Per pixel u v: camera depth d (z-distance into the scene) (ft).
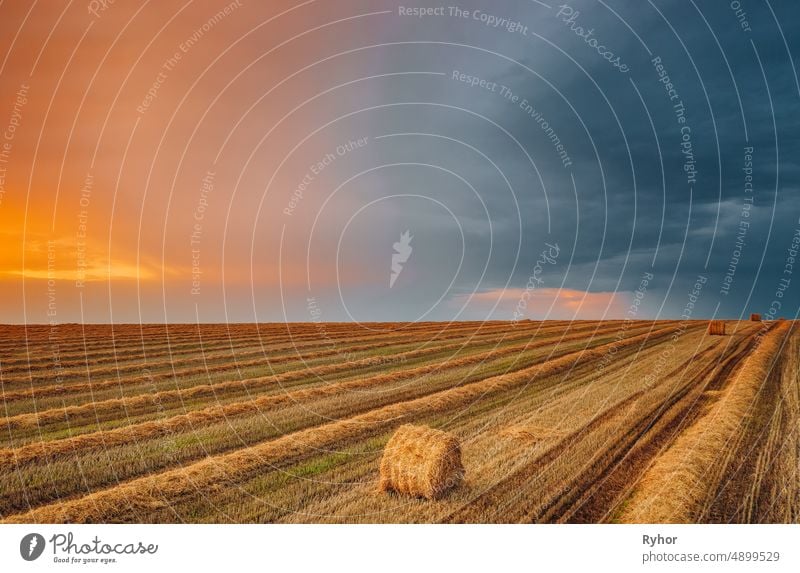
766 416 38.75
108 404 47.01
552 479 28.73
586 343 84.58
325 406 45.96
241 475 30.07
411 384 55.01
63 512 25.63
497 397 48.42
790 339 80.23
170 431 38.65
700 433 35.17
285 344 86.99
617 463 30.68
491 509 25.84
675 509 25.09
